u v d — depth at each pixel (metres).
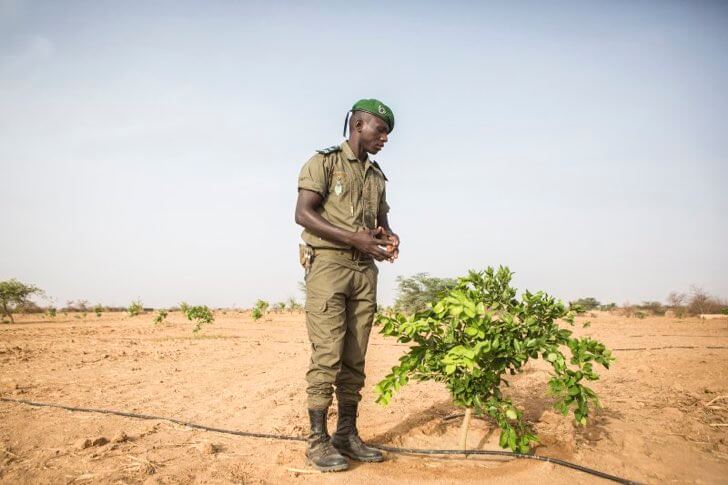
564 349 9.22
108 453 3.28
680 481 2.86
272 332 16.81
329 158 3.26
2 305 30.09
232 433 3.79
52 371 7.13
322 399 3.09
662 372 6.38
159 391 5.51
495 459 3.24
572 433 3.72
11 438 3.60
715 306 32.44
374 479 2.86
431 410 4.50
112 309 49.28
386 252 3.14
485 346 2.90
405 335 3.15
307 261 3.23
